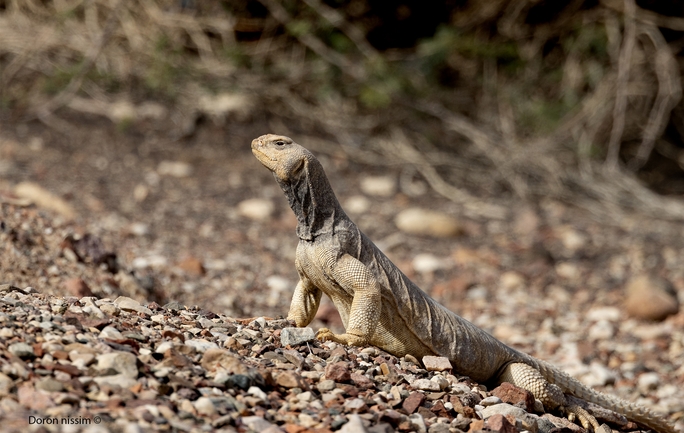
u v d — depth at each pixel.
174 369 4.83
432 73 20.66
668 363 10.48
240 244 13.39
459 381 6.02
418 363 6.14
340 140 19.59
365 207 16.61
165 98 19.42
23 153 16.28
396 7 20.83
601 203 18.67
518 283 13.27
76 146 17.30
